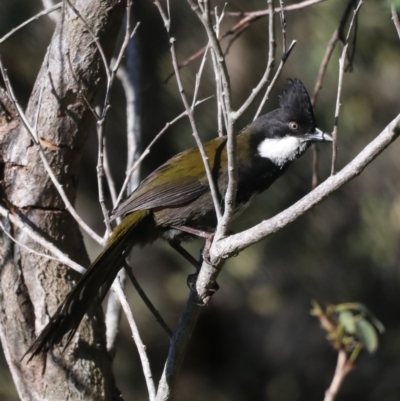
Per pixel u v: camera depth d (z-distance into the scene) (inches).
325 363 705.6
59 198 316.5
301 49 520.7
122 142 570.9
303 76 524.7
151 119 547.5
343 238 594.6
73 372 308.0
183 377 748.6
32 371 308.3
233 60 522.3
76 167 320.5
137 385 657.0
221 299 698.2
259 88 233.8
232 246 259.4
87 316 316.2
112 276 300.2
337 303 620.1
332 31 514.3
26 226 295.6
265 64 522.6
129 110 374.3
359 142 538.6
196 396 736.3
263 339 728.3
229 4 515.8
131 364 658.2
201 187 340.8
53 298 311.6
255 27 517.0
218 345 749.9
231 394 729.0
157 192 335.9
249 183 352.8
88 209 605.0
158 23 526.6
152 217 338.6
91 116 317.7
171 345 283.0
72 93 309.7
